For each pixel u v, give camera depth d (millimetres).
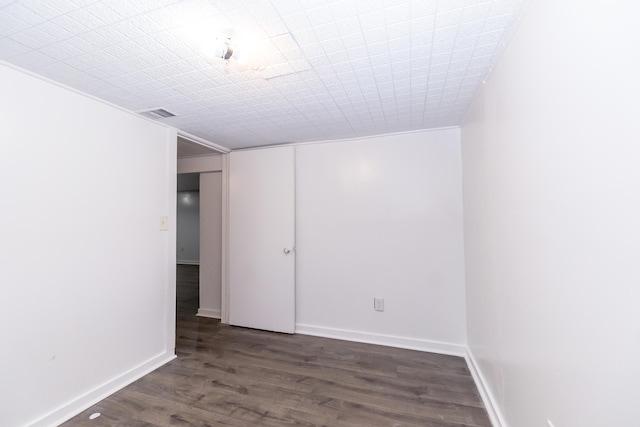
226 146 3168
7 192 1446
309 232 2959
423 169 2596
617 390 645
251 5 1053
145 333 2193
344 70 1560
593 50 710
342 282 2832
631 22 585
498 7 1092
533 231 1071
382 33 1239
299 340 2777
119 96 1856
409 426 1582
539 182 1016
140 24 1158
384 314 2684
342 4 1055
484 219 1750
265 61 1457
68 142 1716
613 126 644
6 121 1449
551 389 952
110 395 1881
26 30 1187
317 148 2955
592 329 731
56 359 1630
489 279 1671
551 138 927
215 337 2857
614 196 645
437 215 2549
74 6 1044
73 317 1720
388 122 2408
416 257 2600
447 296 2500
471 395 1862
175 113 2156
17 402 1467
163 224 2373
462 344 2451
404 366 2248
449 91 1834
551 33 916
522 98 1147
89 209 1822
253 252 3096
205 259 3580
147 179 2244
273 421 1629
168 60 1437
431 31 1230
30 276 1526
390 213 2688
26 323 1508
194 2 1031
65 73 1555
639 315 581
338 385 1987
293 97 1900
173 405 1775
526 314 1148
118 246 2004
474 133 1957
